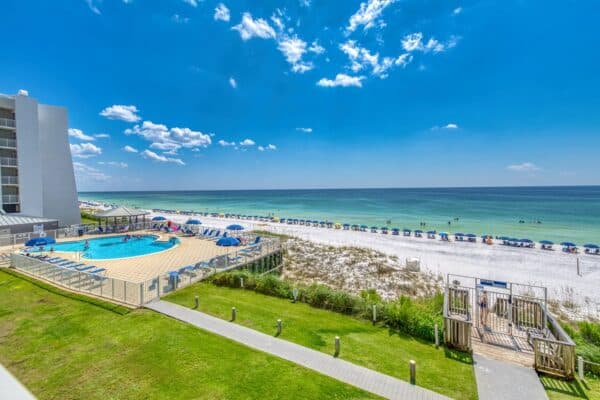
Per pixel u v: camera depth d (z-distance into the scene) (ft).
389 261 96.73
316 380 28.12
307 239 131.54
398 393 26.63
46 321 39.01
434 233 143.64
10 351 32.35
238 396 25.90
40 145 116.37
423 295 71.36
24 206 104.68
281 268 89.35
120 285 48.67
